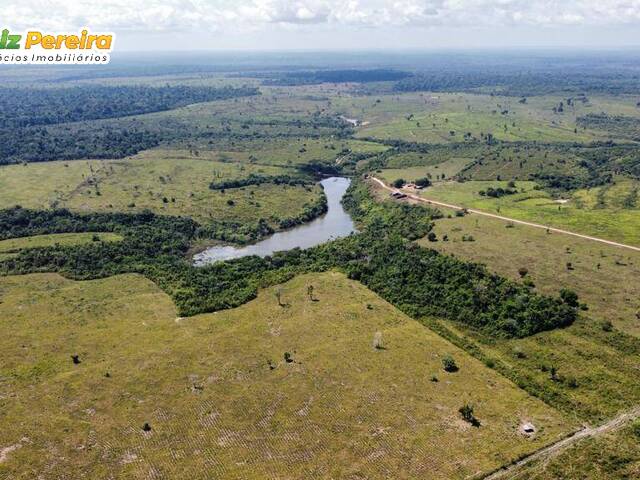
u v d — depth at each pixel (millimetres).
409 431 95438
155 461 89062
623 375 110000
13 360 118000
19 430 95938
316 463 88250
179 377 112062
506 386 109375
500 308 134250
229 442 93438
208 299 147000
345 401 103750
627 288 142500
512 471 86062
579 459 86500
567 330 125875
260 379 111188
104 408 102438
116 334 129750
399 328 131250
